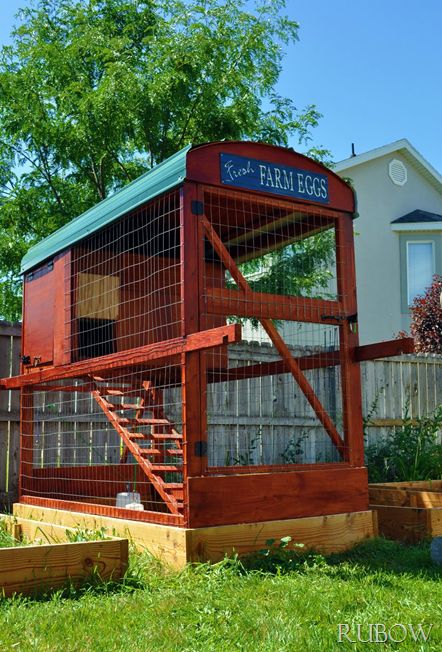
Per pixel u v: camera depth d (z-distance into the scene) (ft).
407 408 32.40
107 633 10.68
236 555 15.02
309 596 12.60
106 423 26.84
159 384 23.53
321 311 18.53
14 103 45.55
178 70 41.88
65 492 23.57
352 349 19.01
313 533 17.12
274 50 47.29
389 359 33.60
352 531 17.85
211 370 23.20
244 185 17.44
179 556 15.25
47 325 22.67
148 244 21.76
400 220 60.44
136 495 20.35
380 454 30.42
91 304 21.25
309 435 30.63
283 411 30.01
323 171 19.15
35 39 48.60
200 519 15.49
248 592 13.01
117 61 42.50
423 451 30.42
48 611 11.95
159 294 22.02
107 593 13.38
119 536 17.25
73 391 24.07
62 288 21.75
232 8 45.75
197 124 44.50
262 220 20.21
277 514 16.66
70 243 21.34
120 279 21.75
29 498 22.07
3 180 49.85
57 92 44.50
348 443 18.58
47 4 50.11
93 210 20.49
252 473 16.76
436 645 9.93
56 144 45.55
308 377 30.68
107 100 40.86
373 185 60.39
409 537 18.94
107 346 21.72
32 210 48.67
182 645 10.18
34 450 25.05
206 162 16.84
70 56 45.44
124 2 49.16
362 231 58.90
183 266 16.25
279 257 31.24
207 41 42.22
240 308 17.08
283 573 14.79
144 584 13.94
